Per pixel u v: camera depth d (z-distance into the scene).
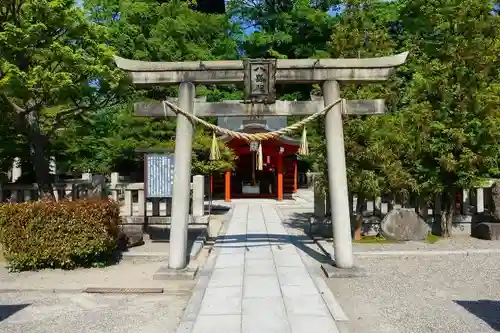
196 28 22.06
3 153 14.85
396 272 8.46
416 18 22.16
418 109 11.54
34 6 10.61
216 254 10.02
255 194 26.62
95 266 8.96
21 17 11.38
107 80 12.01
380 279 7.95
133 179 24.70
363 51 11.65
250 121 23.19
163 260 9.65
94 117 17.31
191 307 6.25
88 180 18.97
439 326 5.62
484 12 11.56
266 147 24.02
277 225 14.84
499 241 11.39
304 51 28.45
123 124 18.52
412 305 6.48
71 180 19.48
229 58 26.53
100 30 11.87
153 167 11.33
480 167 11.55
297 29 29.20
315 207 12.31
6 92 11.45
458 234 12.35
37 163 13.12
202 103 8.48
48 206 8.65
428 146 11.41
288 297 6.71
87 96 12.92
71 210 8.64
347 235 8.36
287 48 29.25
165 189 11.33
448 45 11.80
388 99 11.70
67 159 17.81
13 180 18.89
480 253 10.02
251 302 6.46
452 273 8.36
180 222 8.34
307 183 32.84
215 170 16.78
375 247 10.72
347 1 12.21
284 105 8.52
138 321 5.95
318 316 5.88
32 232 8.55
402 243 11.23
